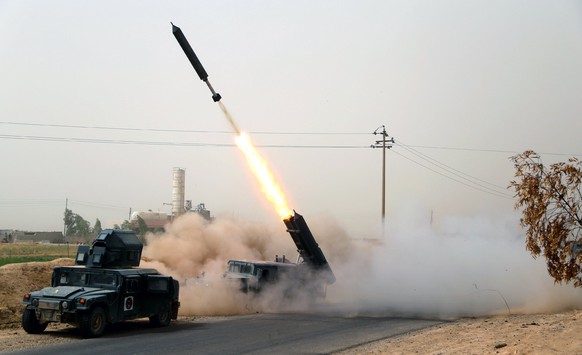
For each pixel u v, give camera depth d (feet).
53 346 48.47
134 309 57.67
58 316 52.44
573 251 43.19
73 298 52.90
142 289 58.65
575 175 42.75
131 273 57.77
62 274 58.75
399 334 57.36
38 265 84.74
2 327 58.65
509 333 51.78
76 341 51.16
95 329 53.21
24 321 54.49
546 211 43.24
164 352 46.19
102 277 57.06
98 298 53.42
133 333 56.39
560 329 50.55
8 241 335.26
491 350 43.55
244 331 58.29
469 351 43.96
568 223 43.09
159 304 60.75
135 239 61.87
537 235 43.86
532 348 42.42
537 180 43.37
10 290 74.54
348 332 58.44
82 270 57.82
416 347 48.11
